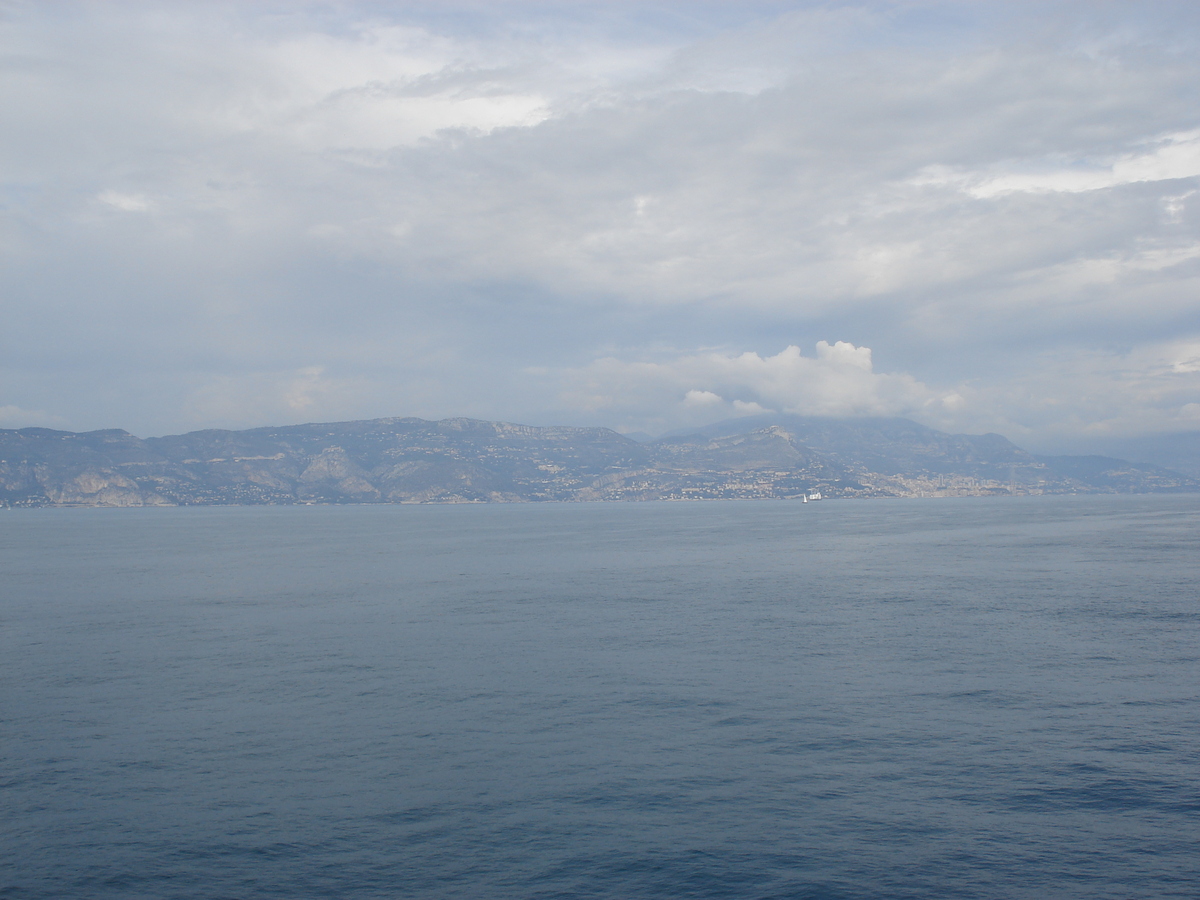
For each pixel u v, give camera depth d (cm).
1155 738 3988
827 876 2773
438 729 4188
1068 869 2805
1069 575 10506
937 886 2712
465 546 16600
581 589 9462
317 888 2730
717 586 9675
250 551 15762
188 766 3716
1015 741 3959
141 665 5578
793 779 3528
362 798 3375
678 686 4953
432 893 2695
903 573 10931
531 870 2825
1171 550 14338
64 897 2684
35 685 5056
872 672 5269
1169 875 2762
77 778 3588
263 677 5225
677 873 2798
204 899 2672
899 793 3388
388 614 7650
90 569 12194
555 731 4147
